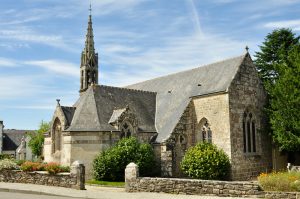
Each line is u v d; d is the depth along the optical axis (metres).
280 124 32.53
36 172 25.00
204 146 31.70
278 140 32.41
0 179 26.47
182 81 39.84
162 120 36.81
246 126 33.72
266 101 36.09
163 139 33.25
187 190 20.48
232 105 32.16
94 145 32.06
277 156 35.97
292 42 44.97
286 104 32.34
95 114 33.66
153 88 43.88
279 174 21.75
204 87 35.38
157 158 33.56
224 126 32.03
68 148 31.75
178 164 33.12
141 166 30.80
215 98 33.22
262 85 36.00
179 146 33.56
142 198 18.98
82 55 50.44
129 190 22.03
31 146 71.12
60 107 34.03
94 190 22.95
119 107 36.16
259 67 46.53
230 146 31.38
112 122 33.28
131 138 32.06
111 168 30.23
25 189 21.95
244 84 33.81
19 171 25.81
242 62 34.06
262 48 46.75
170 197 19.17
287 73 33.41
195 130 34.91
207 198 18.78
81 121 32.88
